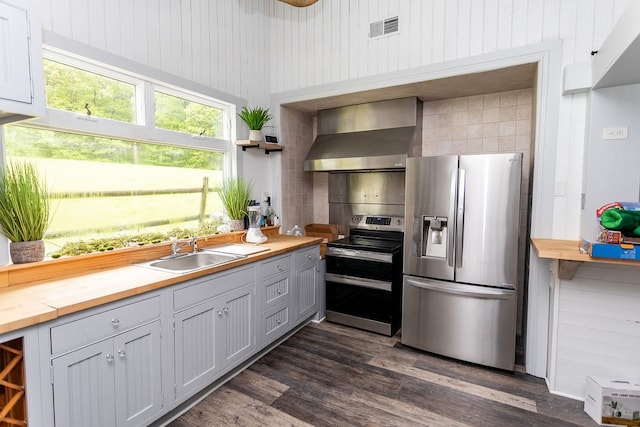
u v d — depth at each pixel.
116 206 2.36
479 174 2.50
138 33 2.32
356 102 3.50
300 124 3.95
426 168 2.73
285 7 3.51
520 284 3.10
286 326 2.91
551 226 2.34
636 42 1.42
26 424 1.32
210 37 2.90
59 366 1.40
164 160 2.68
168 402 1.87
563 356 2.21
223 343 2.24
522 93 3.02
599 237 1.84
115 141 2.33
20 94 1.48
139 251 2.30
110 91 2.26
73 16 1.96
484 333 2.53
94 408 1.53
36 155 1.93
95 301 1.49
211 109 3.06
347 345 2.92
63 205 2.07
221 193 3.13
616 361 2.08
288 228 3.78
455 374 2.46
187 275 1.93
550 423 1.93
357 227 3.85
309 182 4.14
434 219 2.75
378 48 2.99
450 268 2.64
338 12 3.19
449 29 2.65
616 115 2.04
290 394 2.21
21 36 1.48
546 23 2.30
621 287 2.05
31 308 1.36
